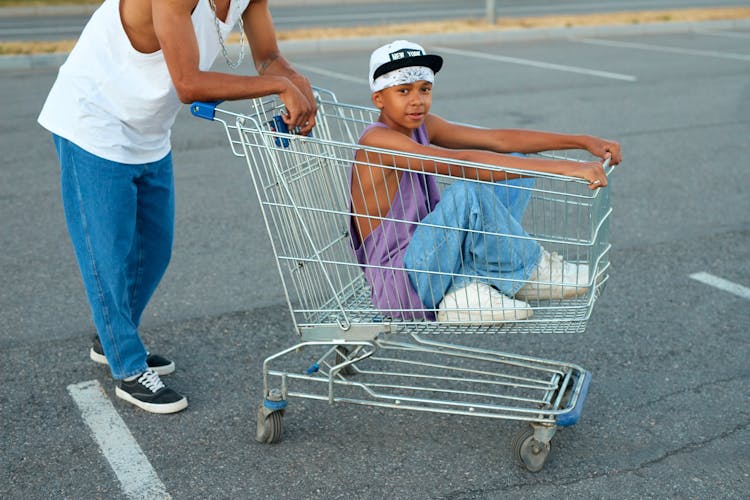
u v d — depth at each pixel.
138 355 3.84
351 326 3.48
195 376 4.14
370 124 3.54
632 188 7.01
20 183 7.07
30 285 5.14
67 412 3.81
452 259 3.31
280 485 3.28
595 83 11.37
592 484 3.28
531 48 14.93
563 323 3.38
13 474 3.35
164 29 3.18
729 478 3.31
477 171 3.24
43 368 4.20
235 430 3.68
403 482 3.29
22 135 8.57
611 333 4.57
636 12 19.61
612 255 5.62
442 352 3.59
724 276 5.29
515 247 3.32
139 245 3.92
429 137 3.91
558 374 3.63
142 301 4.05
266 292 5.07
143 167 3.67
